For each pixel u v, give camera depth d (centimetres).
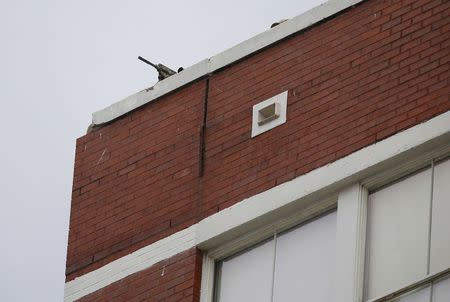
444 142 2145
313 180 2216
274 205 2233
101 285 2336
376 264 2144
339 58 2272
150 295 2283
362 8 2280
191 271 2262
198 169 2323
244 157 2292
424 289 2094
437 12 2212
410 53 2212
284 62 2319
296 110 2277
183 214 2309
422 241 2125
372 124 2202
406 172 2170
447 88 2162
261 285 2227
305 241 2214
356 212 2175
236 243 2262
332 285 2166
